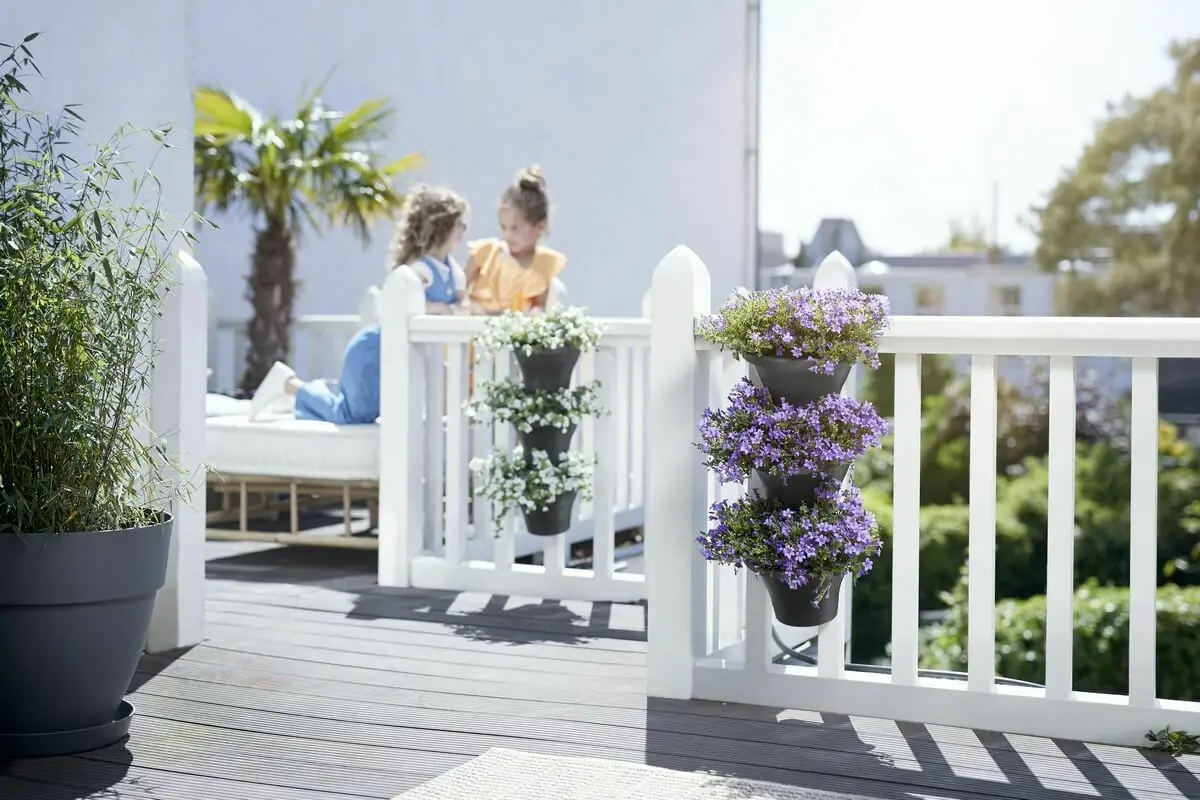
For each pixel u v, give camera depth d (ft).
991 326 9.37
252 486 17.48
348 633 12.62
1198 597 24.39
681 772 8.46
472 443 16.33
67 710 8.83
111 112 11.14
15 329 8.34
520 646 12.16
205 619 12.80
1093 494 37.27
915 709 9.75
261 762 8.72
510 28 31.73
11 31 10.12
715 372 10.94
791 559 9.33
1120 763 8.78
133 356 9.05
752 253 32.86
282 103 29.25
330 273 29.81
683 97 32.78
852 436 9.39
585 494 14.28
